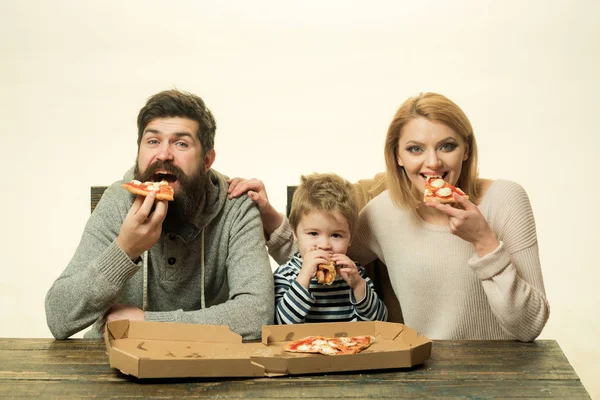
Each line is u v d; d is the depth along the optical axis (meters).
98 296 1.76
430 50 6.29
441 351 1.68
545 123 5.42
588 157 5.12
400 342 1.67
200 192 1.97
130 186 1.81
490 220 2.01
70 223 4.70
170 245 2.02
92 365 1.59
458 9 6.88
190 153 1.92
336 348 1.58
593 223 4.59
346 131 5.30
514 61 6.14
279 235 2.21
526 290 1.79
